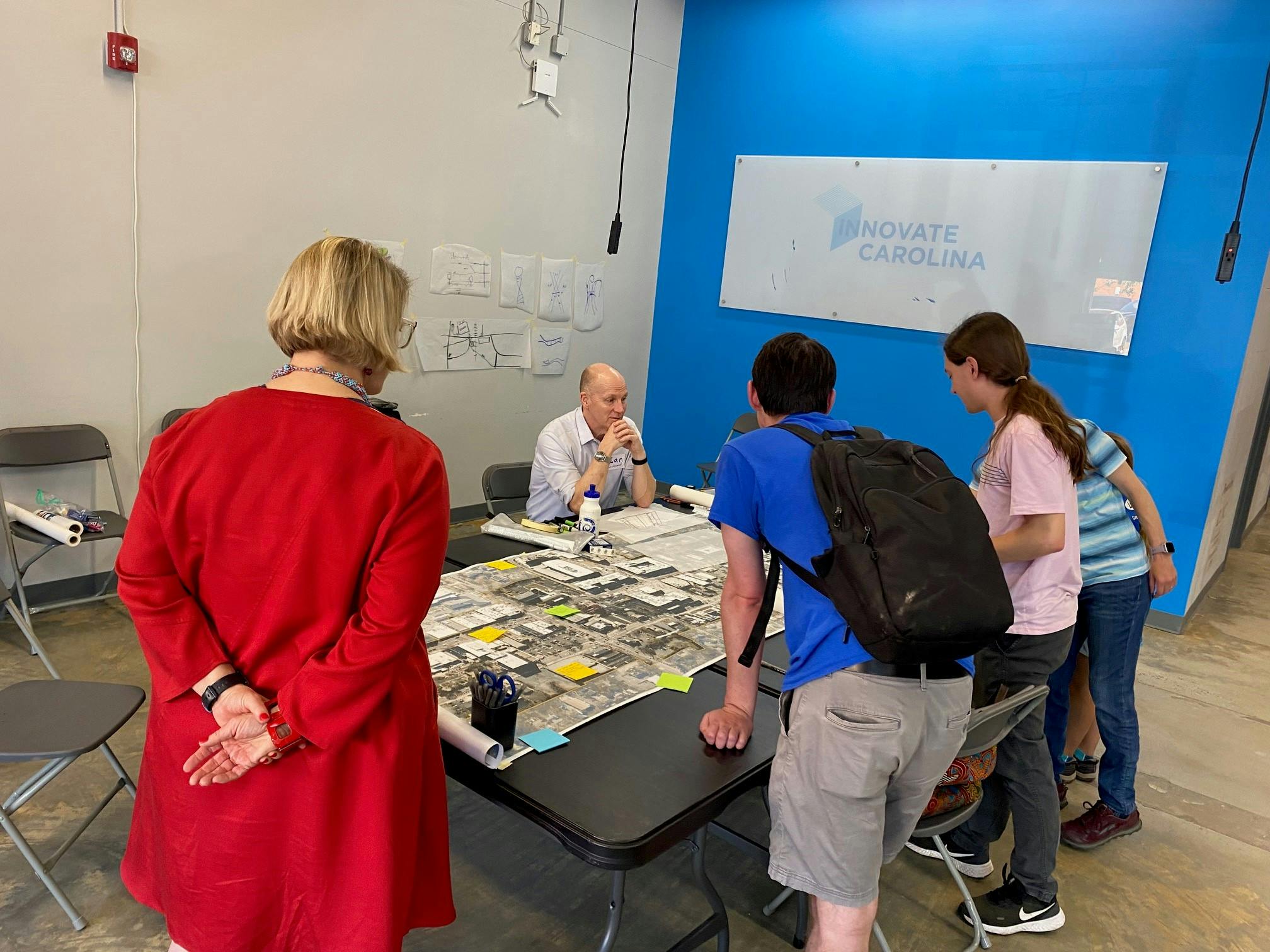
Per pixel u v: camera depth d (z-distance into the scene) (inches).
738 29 216.2
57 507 125.3
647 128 223.8
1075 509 81.7
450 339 187.6
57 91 122.8
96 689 73.4
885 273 199.9
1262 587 210.7
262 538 46.0
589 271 218.1
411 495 46.6
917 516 53.0
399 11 163.3
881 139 198.2
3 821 71.1
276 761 46.5
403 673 49.4
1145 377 173.0
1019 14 178.2
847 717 53.7
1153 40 165.2
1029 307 183.2
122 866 55.1
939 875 91.0
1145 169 167.8
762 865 90.5
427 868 54.0
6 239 121.2
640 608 87.4
